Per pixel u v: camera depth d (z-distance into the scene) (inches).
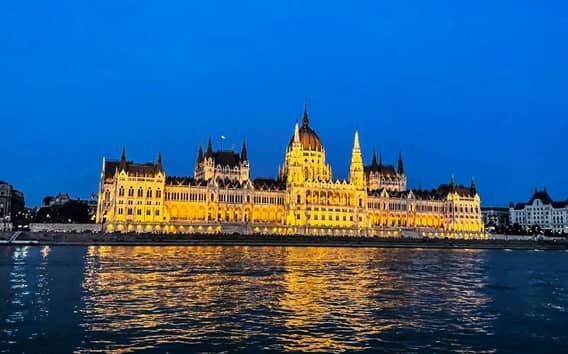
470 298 2864.2
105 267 4136.3
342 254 6742.1
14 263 4458.7
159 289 2903.5
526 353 1727.4
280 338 1827.0
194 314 2201.0
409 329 2012.8
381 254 7037.4
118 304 2401.6
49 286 2965.1
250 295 2736.2
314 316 2210.9
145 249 7062.0
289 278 3567.9
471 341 1860.2
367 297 2765.7
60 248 7066.9
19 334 1828.2
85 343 1721.2
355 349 1712.6
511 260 6501.0
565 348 1790.1
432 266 5088.6
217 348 1690.5
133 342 1739.7
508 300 2829.7
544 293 3154.5
